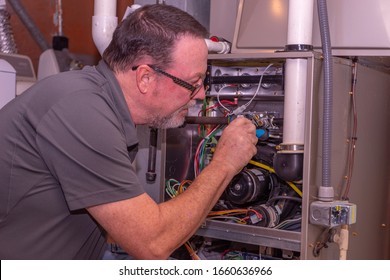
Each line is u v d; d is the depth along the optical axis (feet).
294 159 4.10
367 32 4.56
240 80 4.62
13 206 3.65
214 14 5.53
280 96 4.48
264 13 5.01
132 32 3.77
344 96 4.45
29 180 3.61
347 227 4.39
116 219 3.43
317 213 3.99
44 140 3.49
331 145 4.16
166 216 3.59
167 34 3.74
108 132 3.48
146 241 3.48
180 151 5.04
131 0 5.74
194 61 3.83
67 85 3.59
